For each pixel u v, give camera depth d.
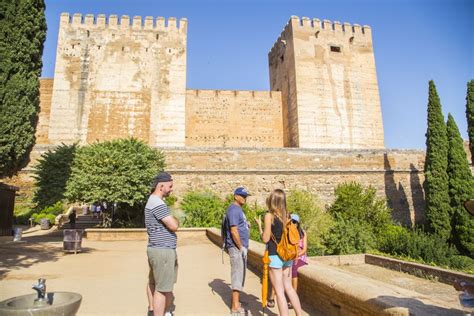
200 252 12.38
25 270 8.55
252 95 37.81
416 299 3.75
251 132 37.03
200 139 35.94
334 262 13.77
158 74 34.16
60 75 32.44
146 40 34.72
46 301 3.79
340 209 20.80
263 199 25.33
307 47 36.12
